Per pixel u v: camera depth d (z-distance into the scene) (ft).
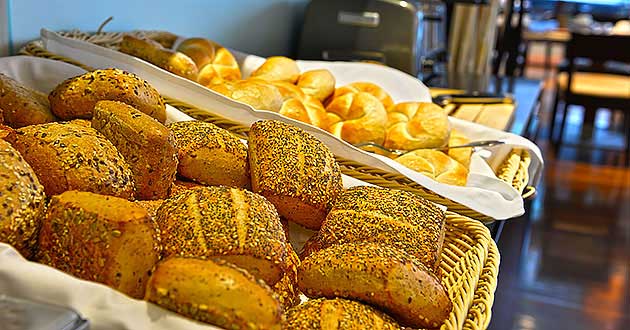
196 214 1.59
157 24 3.72
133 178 1.76
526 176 2.90
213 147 2.06
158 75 2.60
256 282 1.30
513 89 5.71
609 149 10.96
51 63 2.57
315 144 2.11
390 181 2.44
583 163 10.09
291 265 1.69
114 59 2.65
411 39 4.80
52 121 2.12
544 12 17.75
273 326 1.26
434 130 2.97
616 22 15.84
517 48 8.71
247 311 1.25
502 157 3.12
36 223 1.48
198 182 2.07
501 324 5.19
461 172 2.78
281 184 1.95
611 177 9.49
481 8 6.93
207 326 1.24
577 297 5.81
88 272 1.38
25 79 2.53
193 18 4.05
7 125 2.08
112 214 1.39
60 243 1.41
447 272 1.94
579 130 12.19
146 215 1.43
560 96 11.02
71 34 2.93
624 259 6.72
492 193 2.44
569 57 10.52
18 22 2.79
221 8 4.34
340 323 1.45
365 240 1.81
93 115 1.86
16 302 1.23
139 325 1.25
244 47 4.74
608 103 10.48
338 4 4.92
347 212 1.89
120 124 1.77
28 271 1.31
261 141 2.07
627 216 7.97
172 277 1.27
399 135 2.98
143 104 2.06
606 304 5.73
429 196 2.42
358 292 1.53
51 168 1.61
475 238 2.10
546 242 6.97
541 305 5.59
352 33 4.91
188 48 3.15
